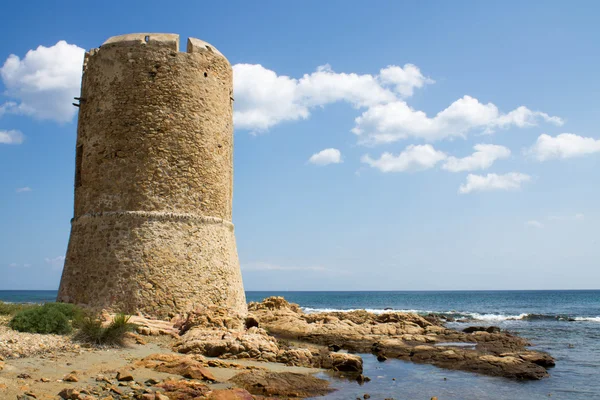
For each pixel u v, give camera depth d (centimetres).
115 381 969
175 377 1069
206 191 1891
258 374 1183
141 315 1661
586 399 1275
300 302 10838
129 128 1814
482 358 1716
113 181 1797
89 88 1927
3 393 792
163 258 1733
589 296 14050
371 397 1138
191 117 1880
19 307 1678
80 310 1548
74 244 1844
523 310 6956
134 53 1858
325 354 1595
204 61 1948
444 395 1245
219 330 1520
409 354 1853
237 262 2030
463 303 9756
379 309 7488
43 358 1096
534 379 1509
